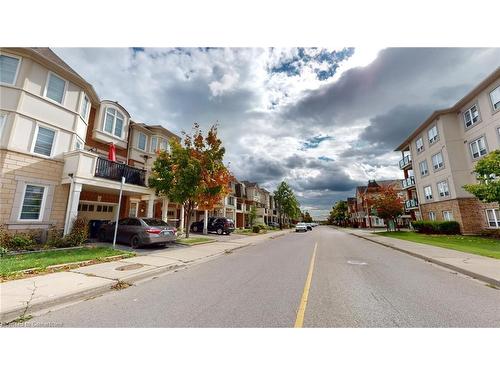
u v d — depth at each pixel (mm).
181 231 22391
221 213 34250
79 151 12172
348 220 80812
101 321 4066
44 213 11797
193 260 9812
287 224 69812
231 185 39844
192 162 15125
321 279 6914
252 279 6918
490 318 4195
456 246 13875
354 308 4621
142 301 5016
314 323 3986
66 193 12781
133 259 9141
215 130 17047
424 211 29344
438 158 26062
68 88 13312
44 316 4250
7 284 5617
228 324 3957
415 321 4070
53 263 7551
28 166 11383
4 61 11250
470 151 22625
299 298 5191
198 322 4023
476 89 20688
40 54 11625
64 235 11227
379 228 55094
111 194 16875
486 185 15086
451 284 6402
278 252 13039
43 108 12117
